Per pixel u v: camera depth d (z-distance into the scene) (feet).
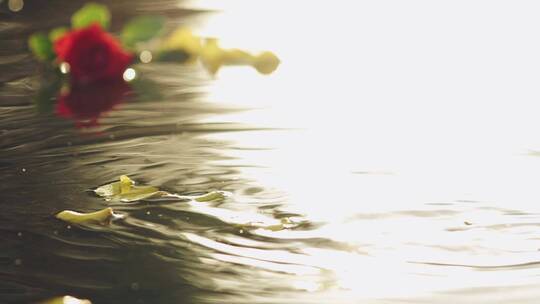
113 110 17.79
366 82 19.95
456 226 11.45
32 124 16.71
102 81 20.61
